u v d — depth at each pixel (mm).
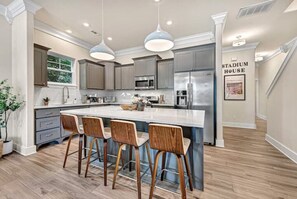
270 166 2334
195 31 4031
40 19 3418
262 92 7238
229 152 2926
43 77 3396
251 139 3783
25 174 2111
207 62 3619
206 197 1639
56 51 4051
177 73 3777
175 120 1640
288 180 1950
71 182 1926
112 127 1729
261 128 5047
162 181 1945
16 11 2881
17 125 2980
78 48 4746
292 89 2602
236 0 2711
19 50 2896
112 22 3529
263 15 3217
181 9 2992
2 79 2928
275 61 6031
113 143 2406
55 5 2861
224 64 5445
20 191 1742
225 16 3131
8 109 2766
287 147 2752
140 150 2178
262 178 2000
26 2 2684
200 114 2094
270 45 5164
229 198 1621
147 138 1786
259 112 7590
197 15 3215
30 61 2820
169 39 2123
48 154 2824
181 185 1433
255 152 2920
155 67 4637
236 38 4492
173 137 1397
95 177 2043
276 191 1732
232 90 5344
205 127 3398
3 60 2945
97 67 5109
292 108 2600
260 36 4359
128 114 2088
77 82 4719
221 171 2188
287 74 2750
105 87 5402
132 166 2260
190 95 3562
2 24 2930
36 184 1880
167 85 4523
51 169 2254
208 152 2928
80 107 4074
